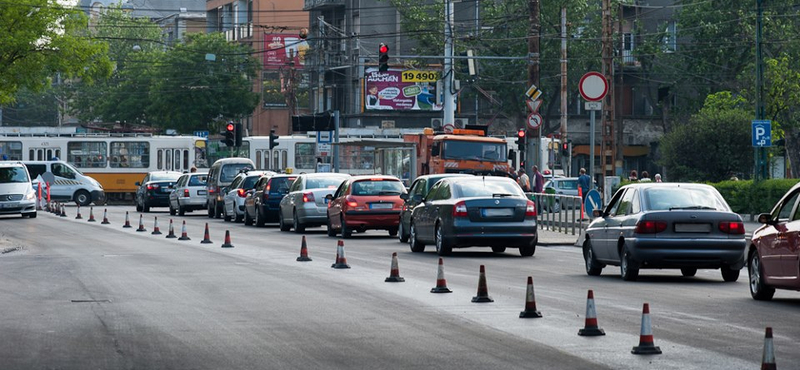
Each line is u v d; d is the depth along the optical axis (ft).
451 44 290.56
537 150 224.33
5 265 127.34
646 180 248.52
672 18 440.04
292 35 507.30
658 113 452.76
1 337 68.33
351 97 463.42
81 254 146.72
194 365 57.88
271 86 539.70
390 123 446.60
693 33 419.95
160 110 498.69
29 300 89.66
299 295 92.73
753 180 233.76
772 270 87.40
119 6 647.15
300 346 64.39
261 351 62.54
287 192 228.63
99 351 62.69
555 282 106.32
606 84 163.94
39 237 188.65
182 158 396.37
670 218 106.22
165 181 312.50
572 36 418.72
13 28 245.86
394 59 454.40
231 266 125.29
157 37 644.27
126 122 537.65
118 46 629.92
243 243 172.76
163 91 496.64
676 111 437.17
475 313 79.87
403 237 171.12
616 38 429.79
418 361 58.85
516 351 62.18
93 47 254.68
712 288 101.30
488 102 445.37
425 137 273.33
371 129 368.07
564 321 75.20
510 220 140.77
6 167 267.39
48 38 250.16
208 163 397.19
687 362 57.98
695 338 67.05
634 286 102.73
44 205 336.49
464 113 447.01
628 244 107.24
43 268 122.83
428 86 443.32
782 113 348.79
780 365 56.85
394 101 445.37
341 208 185.68
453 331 70.54
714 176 314.96
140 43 636.48
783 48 388.16
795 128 363.76
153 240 181.27
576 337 67.56
